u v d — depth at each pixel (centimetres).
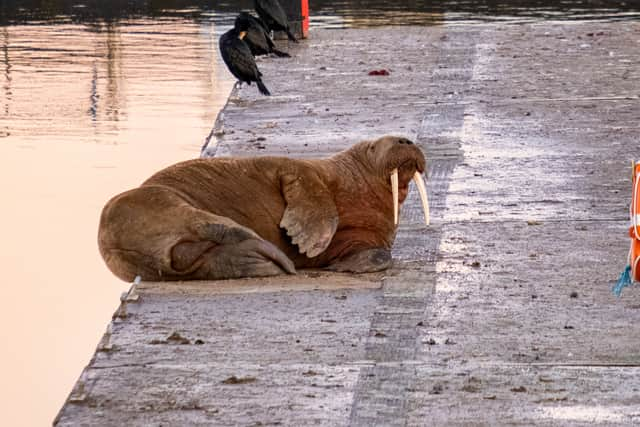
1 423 1734
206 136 3164
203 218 1808
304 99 3266
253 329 1620
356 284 1811
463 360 1505
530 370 1468
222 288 1791
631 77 3441
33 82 3822
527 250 1977
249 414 1355
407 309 1695
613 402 1373
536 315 1662
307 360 1512
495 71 3572
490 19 5088
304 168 1894
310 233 1836
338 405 1377
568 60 3706
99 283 2291
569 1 5719
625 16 5138
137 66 4072
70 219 2594
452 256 1953
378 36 4191
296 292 1769
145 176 2841
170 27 4956
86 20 5197
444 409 1362
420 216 2194
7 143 3112
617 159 2583
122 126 3256
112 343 1574
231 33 3372
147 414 1360
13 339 2034
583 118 2975
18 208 2645
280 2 4150
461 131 2866
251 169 1898
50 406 1788
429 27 4369
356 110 3122
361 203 1922
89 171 2870
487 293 1762
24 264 2364
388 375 1460
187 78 3872
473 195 2325
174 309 1700
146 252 1806
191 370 1483
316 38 4175
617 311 1672
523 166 2538
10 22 5162
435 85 3400
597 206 2233
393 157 1898
